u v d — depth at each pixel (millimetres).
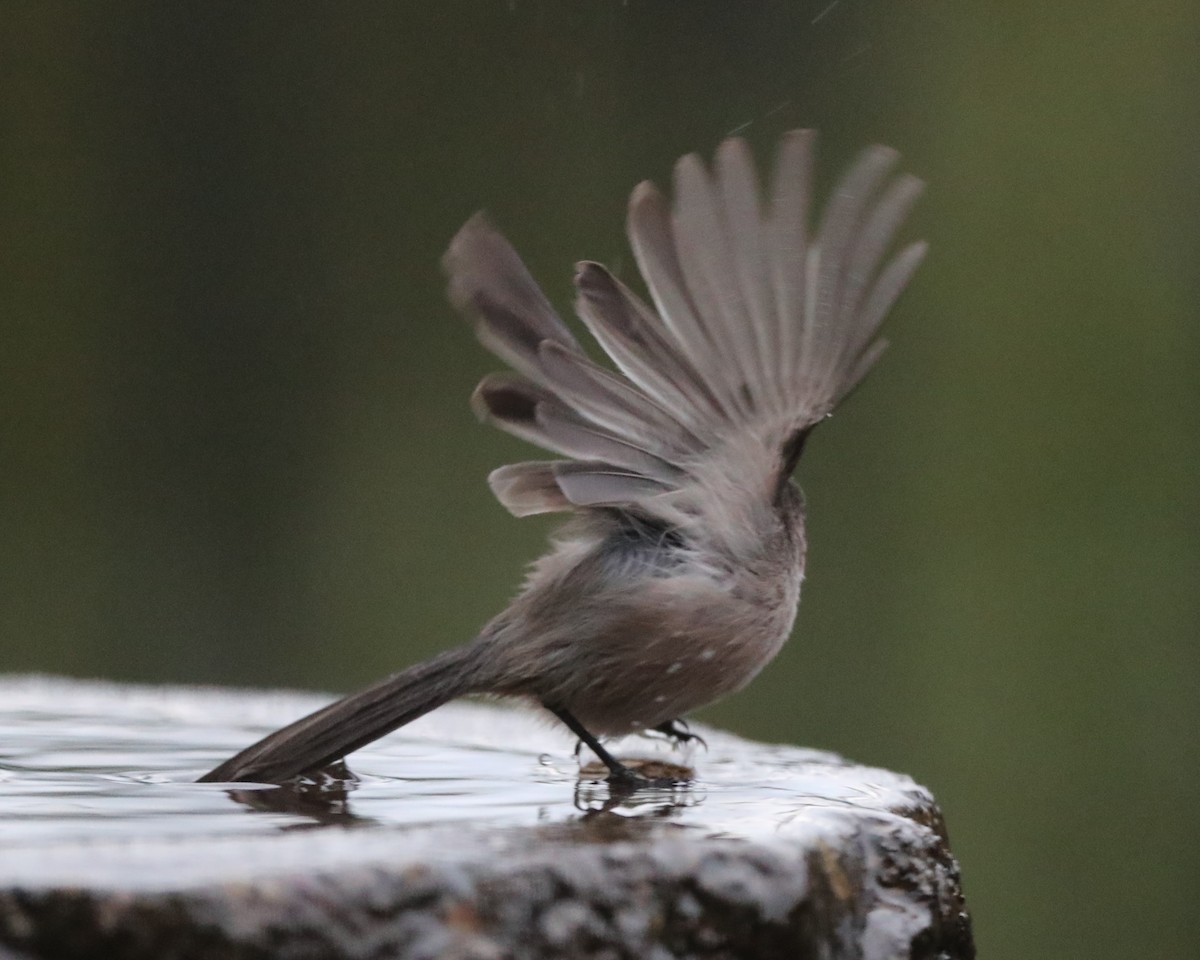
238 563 17312
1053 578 14930
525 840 3408
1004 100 17516
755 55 18422
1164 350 16031
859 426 16359
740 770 5418
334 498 17625
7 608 16375
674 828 3701
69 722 6605
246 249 18797
